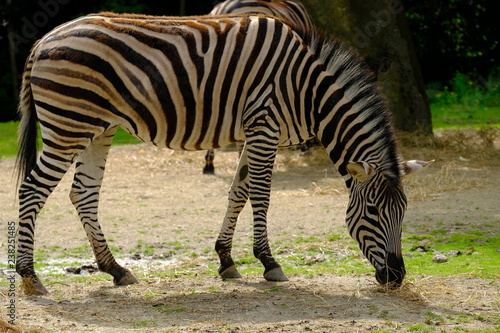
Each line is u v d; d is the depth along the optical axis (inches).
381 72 1310.3
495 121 1594.5
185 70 531.8
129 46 521.0
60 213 853.8
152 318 456.8
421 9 2169.0
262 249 562.6
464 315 452.8
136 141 1498.5
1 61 2212.1
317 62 546.6
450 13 2181.3
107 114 524.7
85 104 515.8
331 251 670.5
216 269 614.9
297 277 573.6
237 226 782.5
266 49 542.6
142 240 725.3
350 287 529.3
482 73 2229.3
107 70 515.8
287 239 719.1
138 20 535.2
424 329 422.6
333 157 548.4
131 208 880.3
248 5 1112.8
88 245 707.4
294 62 542.3
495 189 922.1
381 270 504.1
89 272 616.7
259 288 536.1
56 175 524.7
